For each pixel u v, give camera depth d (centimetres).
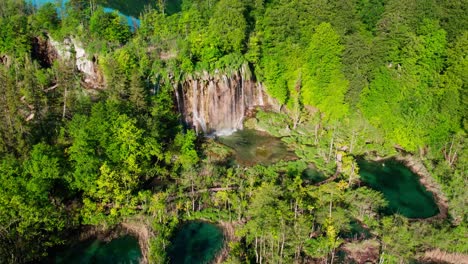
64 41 11869
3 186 7075
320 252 7038
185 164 9131
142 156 8694
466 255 7131
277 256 6631
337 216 7475
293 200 7769
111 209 7719
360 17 12112
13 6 12531
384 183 9331
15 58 11550
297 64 11225
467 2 10588
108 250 7238
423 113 10000
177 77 10544
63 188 7831
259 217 6981
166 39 11294
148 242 7175
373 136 10506
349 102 10750
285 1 12106
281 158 10119
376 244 7331
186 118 10925
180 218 7912
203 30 11162
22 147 7725
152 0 17338
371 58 10488
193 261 7031
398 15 10781
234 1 11369
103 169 7725
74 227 7569
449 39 10569
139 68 10294
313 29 11181
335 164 9850
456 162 9575
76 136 8100
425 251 7181
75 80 10881
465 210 8050
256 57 11394
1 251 6391
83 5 12644
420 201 8750
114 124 8419
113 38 11338
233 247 6981
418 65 10262
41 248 6981
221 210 8119
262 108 11850
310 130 11131
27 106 9319
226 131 11400
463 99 9694
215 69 11031
